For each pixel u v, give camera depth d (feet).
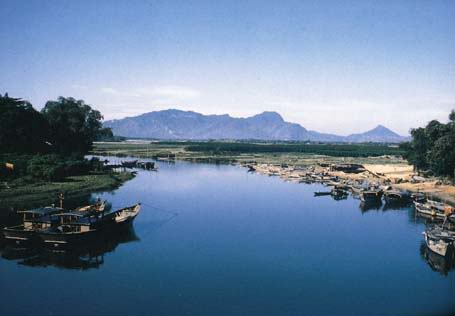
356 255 181.88
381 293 140.77
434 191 371.56
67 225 197.47
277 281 150.61
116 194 339.57
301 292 140.77
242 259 174.91
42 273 159.22
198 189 382.63
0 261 173.47
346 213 278.26
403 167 571.69
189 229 225.76
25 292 140.87
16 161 369.09
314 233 219.41
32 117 454.81
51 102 545.85
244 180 464.24
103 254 182.19
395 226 239.09
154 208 283.59
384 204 318.86
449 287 146.72
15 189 313.94
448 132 422.82
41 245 193.06
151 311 126.72
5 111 431.84
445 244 170.30
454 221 233.55
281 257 177.78
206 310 127.24
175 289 143.13
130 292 140.87
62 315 123.85
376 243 201.46
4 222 227.40
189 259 174.60
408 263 172.04
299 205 306.55
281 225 237.45
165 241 202.18
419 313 125.80
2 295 138.10
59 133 499.92
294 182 448.65
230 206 296.30
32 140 442.09
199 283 148.15
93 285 146.72
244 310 127.54
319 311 127.13
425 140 453.99
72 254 183.32
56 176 372.79
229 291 141.49
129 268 164.25
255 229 226.58
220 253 182.80
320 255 180.96
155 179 455.63
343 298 136.77
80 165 435.12
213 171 571.28
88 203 291.38
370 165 611.88
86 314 124.57
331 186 417.28
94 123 568.41
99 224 201.46
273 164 645.92
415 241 205.67
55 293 139.95
